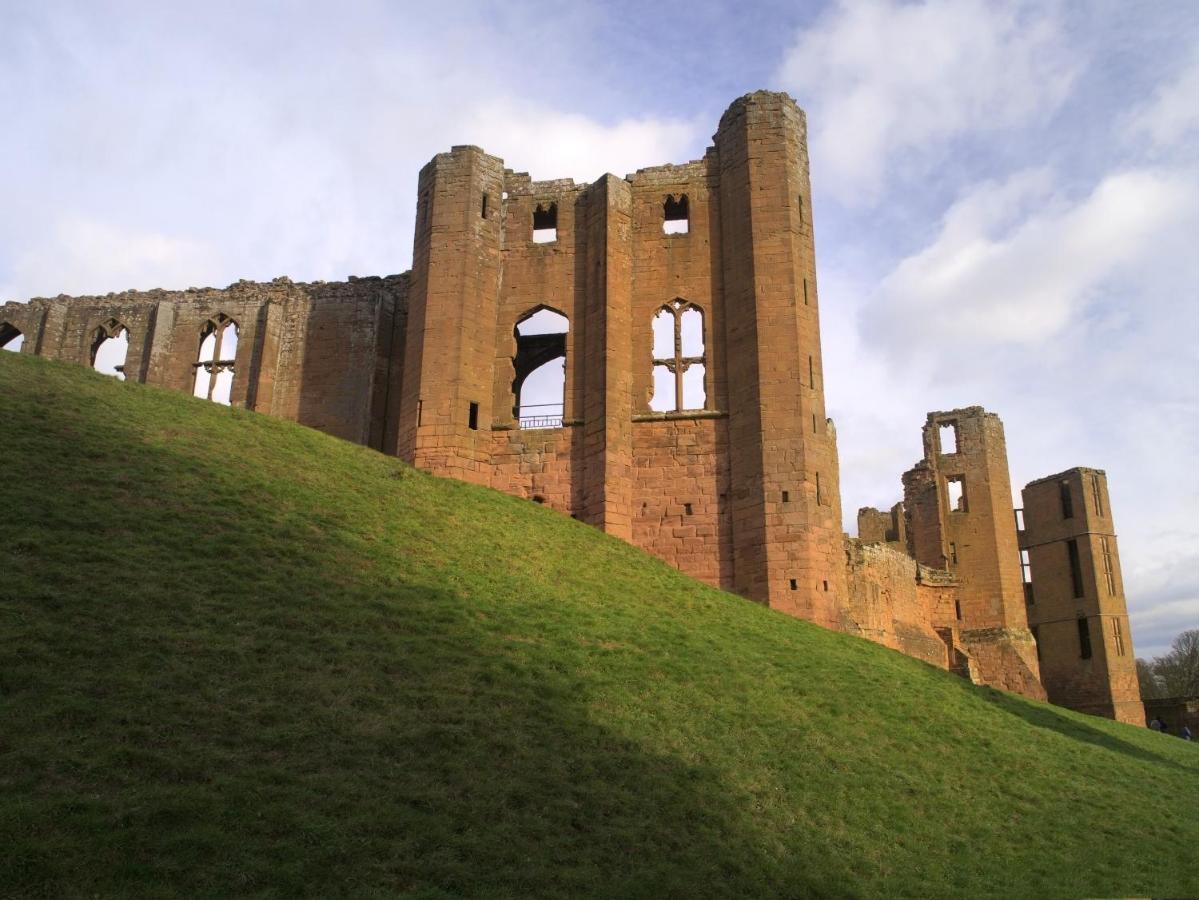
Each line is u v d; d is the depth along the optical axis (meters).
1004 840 18.11
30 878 9.56
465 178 44.00
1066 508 68.50
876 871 15.43
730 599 31.66
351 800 12.62
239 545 20.81
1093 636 64.81
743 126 42.50
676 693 20.31
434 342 41.88
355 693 15.82
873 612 49.56
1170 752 31.00
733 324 40.66
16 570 16.73
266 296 52.88
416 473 32.94
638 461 40.19
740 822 15.53
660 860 13.55
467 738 15.36
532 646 20.52
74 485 21.27
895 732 22.30
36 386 27.33
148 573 18.11
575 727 17.02
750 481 38.09
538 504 37.44
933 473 66.50
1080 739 27.44
